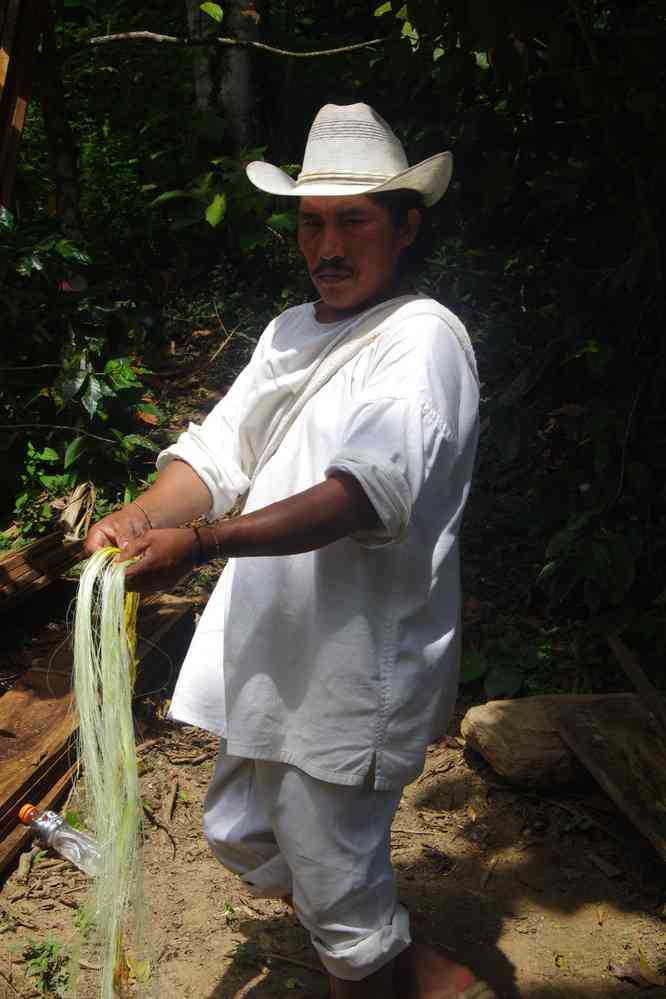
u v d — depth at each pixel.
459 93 4.72
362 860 2.25
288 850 2.27
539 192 4.39
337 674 2.15
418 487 2.05
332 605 2.16
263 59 7.96
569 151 4.64
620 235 4.29
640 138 4.12
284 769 2.23
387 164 2.27
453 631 2.28
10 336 5.43
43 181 8.07
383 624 2.17
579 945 3.02
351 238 2.24
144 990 2.40
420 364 2.12
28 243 5.43
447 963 2.57
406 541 2.14
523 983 2.89
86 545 2.30
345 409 2.22
